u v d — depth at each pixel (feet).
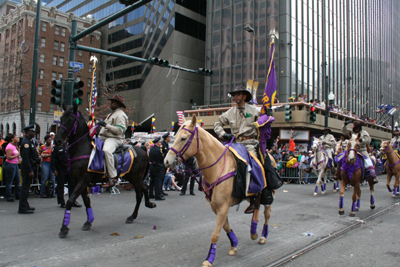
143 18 181.57
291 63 88.79
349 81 126.52
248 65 94.22
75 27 33.73
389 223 23.59
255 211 17.24
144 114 162.30
